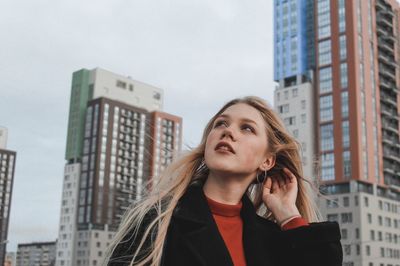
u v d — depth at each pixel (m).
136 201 2.29
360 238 85.38
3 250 189.00
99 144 141.12
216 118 2.64
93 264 129.50
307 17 101.25
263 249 2.31
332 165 92.00
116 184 141.38
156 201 2.21
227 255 2.11
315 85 97.75
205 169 2.54
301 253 2.30
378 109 98.12
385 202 92.38
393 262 89.75
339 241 2.34
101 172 139.62
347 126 92.25
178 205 2.26
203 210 2.20
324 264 2.28
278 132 2.68
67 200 141.38
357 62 95.12
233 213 2.36
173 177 2.44
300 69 99.00
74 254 134.25
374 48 101.12
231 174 2.36
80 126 147.88
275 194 2.73
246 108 2.57
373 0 103.75
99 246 131.88
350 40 95.62
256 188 2.88
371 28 101.56
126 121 148.50
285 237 2.35
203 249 2.10
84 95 151.12
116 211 138.25
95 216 133.88
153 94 161.50
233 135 2.38
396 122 102.69
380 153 95.69
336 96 94.50
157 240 2.03
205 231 2.14
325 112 95.19
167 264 2.10
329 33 97.94
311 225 2.34
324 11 99.44
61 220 140.62
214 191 2.40
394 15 108.75
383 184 94.12
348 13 97.00
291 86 98.88
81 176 141.88
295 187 2.70
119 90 155.00
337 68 95.62
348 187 89.81
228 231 2.32
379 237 88.50
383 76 102.88
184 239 2.11
